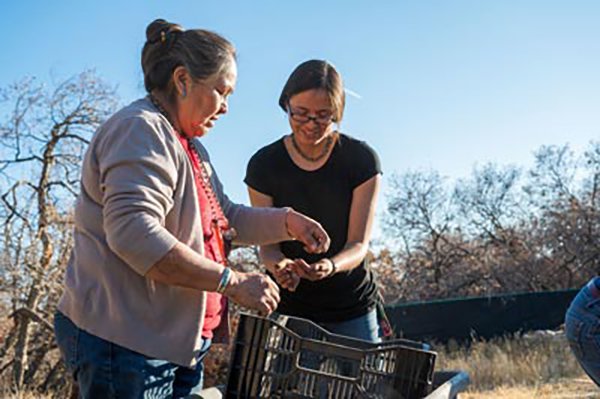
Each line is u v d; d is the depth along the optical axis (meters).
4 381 13.65
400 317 18.91
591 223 31.39
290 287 3.22
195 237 2.30
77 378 2.27
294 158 3.54
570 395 9.54
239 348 2.50
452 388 2.39
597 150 31.70
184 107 2.37
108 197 2.11
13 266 14.98
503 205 33.19
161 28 2.39
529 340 16.50
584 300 4.45
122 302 2.19
